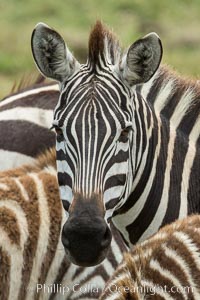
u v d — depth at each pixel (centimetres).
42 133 1422
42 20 3662
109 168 987
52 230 1123
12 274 1092
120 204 1021
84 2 3866
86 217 957
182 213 1120
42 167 1182
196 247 905
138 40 1012
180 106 1142
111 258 1133
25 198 1128
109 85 1009
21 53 3134
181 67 2856
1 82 2766
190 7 3881
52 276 1120
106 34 1064
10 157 1418
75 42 3123
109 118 991
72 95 1008
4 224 1101
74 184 981
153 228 1113
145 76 1024
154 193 1106
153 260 889
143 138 1078
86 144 980
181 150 1130
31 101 1458
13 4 3812
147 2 3838
